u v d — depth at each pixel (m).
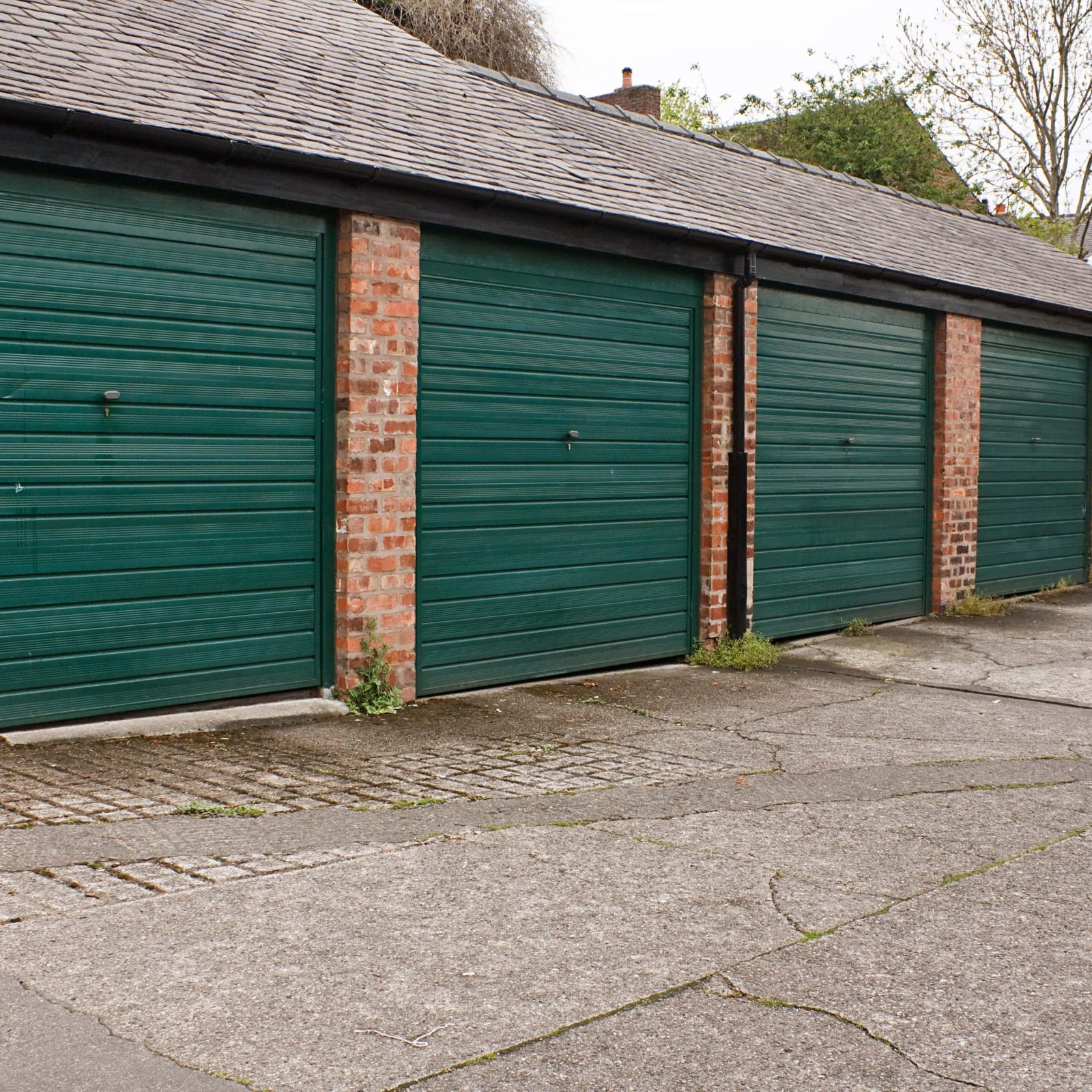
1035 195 26.88
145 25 7.75
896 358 11.65
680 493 9.37
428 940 3.75
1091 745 6.84
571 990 3.43
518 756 6.27
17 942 3.60
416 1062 2.99
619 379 8.82
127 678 6.47
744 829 5.05
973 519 12.67
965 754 6.57
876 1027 3.24
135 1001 3.27
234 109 6.83
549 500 8.40
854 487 11.23
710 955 3.71
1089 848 4.86
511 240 8.03
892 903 4.20
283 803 5.15
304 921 3.87
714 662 9.40
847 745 6.75
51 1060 2.93
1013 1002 3.42
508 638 8.22
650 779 5.85
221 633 6.82
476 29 18.86
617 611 8.94
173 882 4.14
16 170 5.89
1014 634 11.20
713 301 9.39
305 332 7.05
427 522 7.67
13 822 4.68
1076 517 14.83
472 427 7.89
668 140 11.99
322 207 7.04
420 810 5.16
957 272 12.06
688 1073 2.97
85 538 6.25
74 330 6.12
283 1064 2.96
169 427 6.51
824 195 12.94
